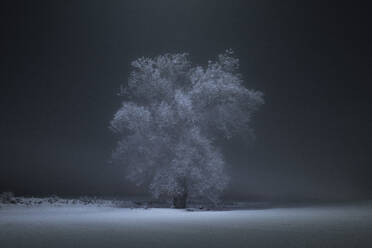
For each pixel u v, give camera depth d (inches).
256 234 609.6
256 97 1248.2
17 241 541.0
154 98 1256.2
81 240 548.4
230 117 1232.8
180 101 1163.3
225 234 608.1
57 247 494.6
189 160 1139.3
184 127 1206.3
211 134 1250.0
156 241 539.5
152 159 1205.7
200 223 767.1
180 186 1182.3
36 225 731.4
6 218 877.8
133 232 630.5
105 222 786.8
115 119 1205.1
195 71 1248.8
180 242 531.2
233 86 1213.7
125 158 1232.2
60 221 806.5
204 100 1219.9
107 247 494.3
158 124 1201.4
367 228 687.1
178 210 1130.7
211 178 1160.2
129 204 1318.9
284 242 532.4
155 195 1173.1
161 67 1256.8
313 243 524.1
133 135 1223.5
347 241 541.6
